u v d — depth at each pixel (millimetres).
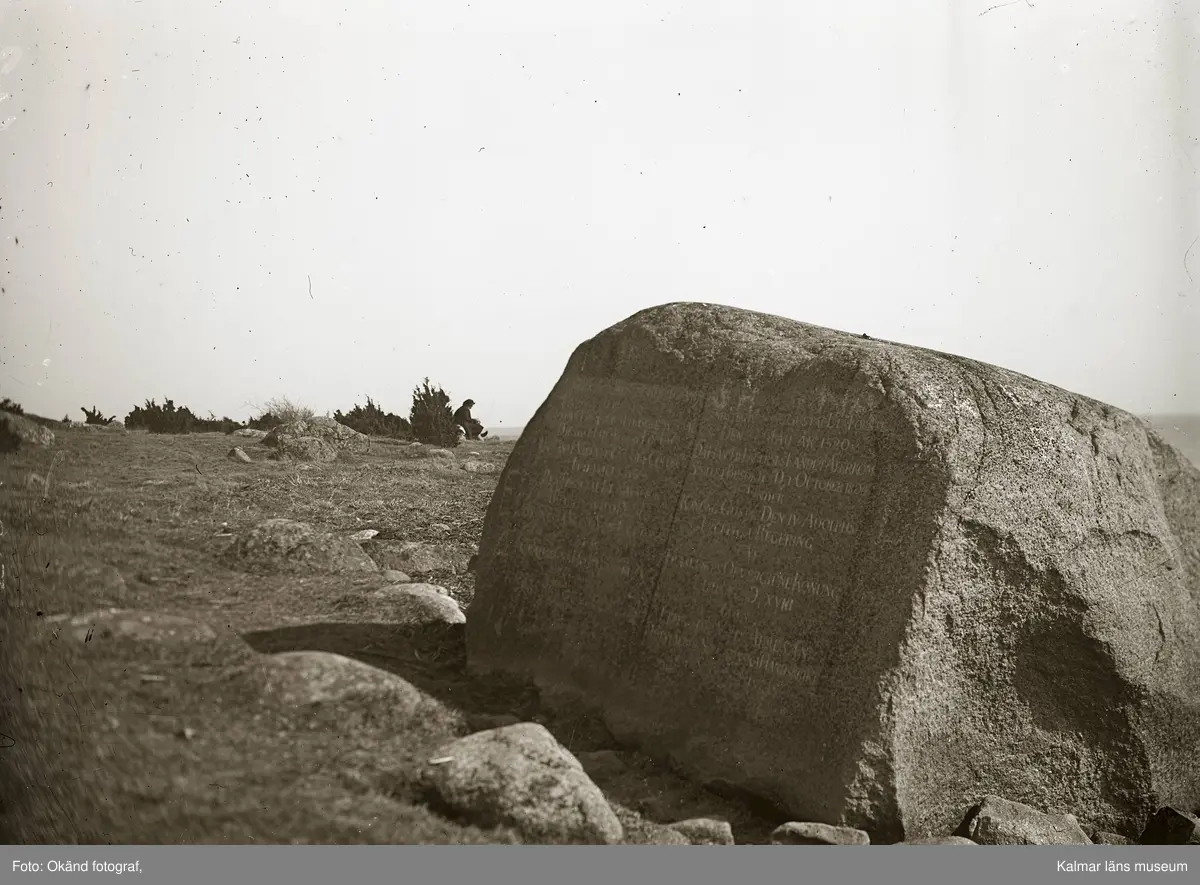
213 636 4113
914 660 3994
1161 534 4762
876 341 4875
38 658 3949
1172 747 4648
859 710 3975
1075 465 4469
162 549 5398
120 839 3211
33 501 5531
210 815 3260
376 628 5152
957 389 4387
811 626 4223
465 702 4707
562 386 5578
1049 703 4395
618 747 4586
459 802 3428
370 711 3900
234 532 5961
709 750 4312
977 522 4148
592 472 5250
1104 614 4387
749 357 4902
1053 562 4301
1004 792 4270
